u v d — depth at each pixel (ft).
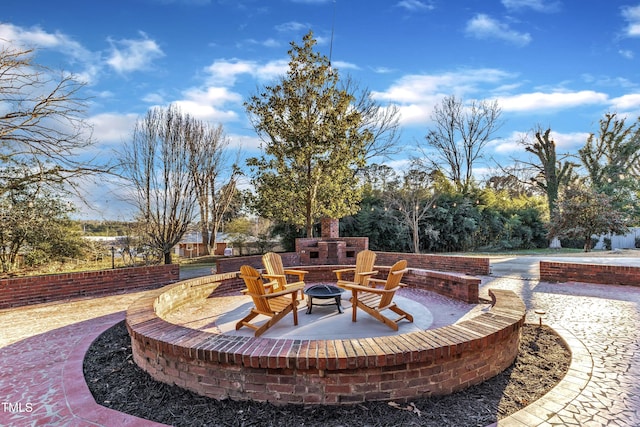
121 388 10.34
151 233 41.60
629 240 77.10
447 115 93.04
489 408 8.63
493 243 71.05
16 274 38.09
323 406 8.70
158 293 17.78
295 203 45.57
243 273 15.15
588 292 23.27
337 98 44.47
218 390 9.34
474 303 20.24
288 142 42.83
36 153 30.22
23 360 12.87
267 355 8.77
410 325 15.97
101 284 26.81
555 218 61.36
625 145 82.17
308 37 42.80
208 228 72.74
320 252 37.27
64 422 8.47
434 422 8.00
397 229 62.13
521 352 12.47
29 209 34.71
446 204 66.54
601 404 8.64
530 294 22.94
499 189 93.15
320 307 18.98
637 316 17.01
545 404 8.64
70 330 16.84
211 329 15.81
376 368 8.75
